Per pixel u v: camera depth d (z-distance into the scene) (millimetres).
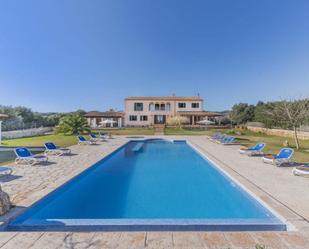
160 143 23031
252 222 4438
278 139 23344
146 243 3406
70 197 7039
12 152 14156
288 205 5117
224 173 8852
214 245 3350
